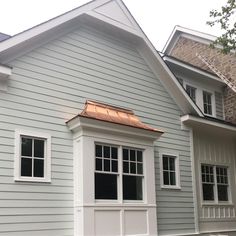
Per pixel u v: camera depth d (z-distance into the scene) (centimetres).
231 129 1438
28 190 898
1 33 1095
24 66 957
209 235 1291
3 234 840
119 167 1030
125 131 1052
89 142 976
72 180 977
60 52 1038
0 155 872
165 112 1270
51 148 959
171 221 1189
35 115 951
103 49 1145
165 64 1258
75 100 1038
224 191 1441
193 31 1764
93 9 1105
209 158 1397
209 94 1625
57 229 923
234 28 1208
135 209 1041
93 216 941
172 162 1259
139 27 1216
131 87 1190
